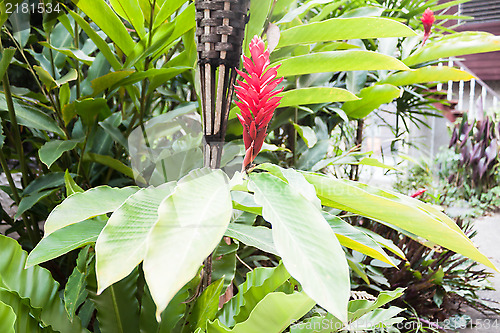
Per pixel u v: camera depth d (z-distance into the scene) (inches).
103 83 42.4
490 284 82.8
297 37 35.7
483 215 143.5
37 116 46.4
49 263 55.2
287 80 56.8
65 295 29.9
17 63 50.4
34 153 60.2
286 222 19.1
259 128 22.6
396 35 33.4
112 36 40.0
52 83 42.4
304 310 22.4
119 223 19.5
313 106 56.9
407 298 71.1
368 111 55.6
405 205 20.5
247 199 28.4
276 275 28.1
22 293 27.9
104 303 32.0
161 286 15.4
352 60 33.6
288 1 40.4
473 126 163.5
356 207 23.8
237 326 23.5
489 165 157.6
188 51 39.9
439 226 20.5
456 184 159.8
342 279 16.7
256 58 21.5
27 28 46.3
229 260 36.4
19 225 56.4
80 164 48.9
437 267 77.9
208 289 30.5
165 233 16.9
